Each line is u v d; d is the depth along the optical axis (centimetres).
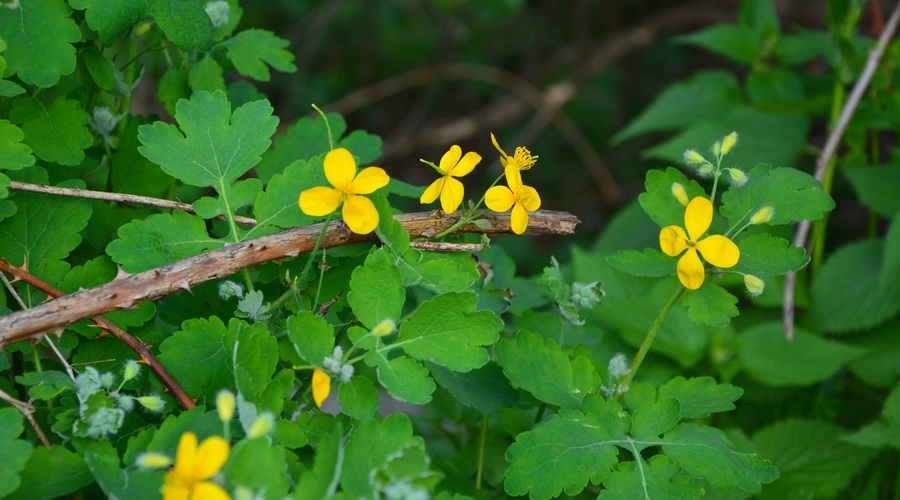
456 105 213
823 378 84
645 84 209
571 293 70
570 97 190
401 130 203
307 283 66
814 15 184
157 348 66
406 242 65
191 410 62
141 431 62
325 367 62
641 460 64
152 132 66
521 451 64
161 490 60
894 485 82
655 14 210
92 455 60
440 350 63
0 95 64
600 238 116
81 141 67
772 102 104
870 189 97
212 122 67
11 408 60
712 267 68
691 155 68
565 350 72
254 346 63
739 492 72
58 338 63
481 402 67
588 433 65
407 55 210
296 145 73
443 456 85
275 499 59
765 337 86
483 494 72
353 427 63
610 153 204
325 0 199
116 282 63
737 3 199
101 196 66
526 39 213
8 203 65
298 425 64
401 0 201
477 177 199
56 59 65
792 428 82
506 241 175
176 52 75
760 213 66
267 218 66
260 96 75
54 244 66
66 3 66
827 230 154
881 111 99
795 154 106
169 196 74
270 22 201
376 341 63
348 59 207
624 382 68
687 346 84
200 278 64
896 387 79
